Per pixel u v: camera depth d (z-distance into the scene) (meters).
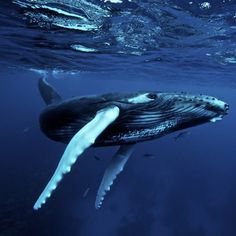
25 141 49.22
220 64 21.36
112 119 3.42
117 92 3.91
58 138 4.60
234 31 13.04
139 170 37.38
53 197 23.45
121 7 10.61
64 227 19.61
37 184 26.27
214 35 13.89
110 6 10.54
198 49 16.91
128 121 3.80
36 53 19.61
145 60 21.45
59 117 4.21
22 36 15.10
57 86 69.25
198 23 12.26
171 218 24.62
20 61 24.52
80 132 3.17
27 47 17.81
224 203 29.88
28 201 22.17
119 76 36.97
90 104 3.91
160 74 30.42
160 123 3.89
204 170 44.09
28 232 17.95
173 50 17.50
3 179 27.08
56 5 10.51
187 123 3.95
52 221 19.88
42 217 20.06
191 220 24.92
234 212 27.58
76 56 20.33
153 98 3.71
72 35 14.46
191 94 3.73
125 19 11.89
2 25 13.27
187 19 11.80
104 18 11.78
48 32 14.03
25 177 28.27
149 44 16.30
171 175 37.94
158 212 25.27
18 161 34.88
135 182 32.03
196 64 22.06
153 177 35.47
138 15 11.43
